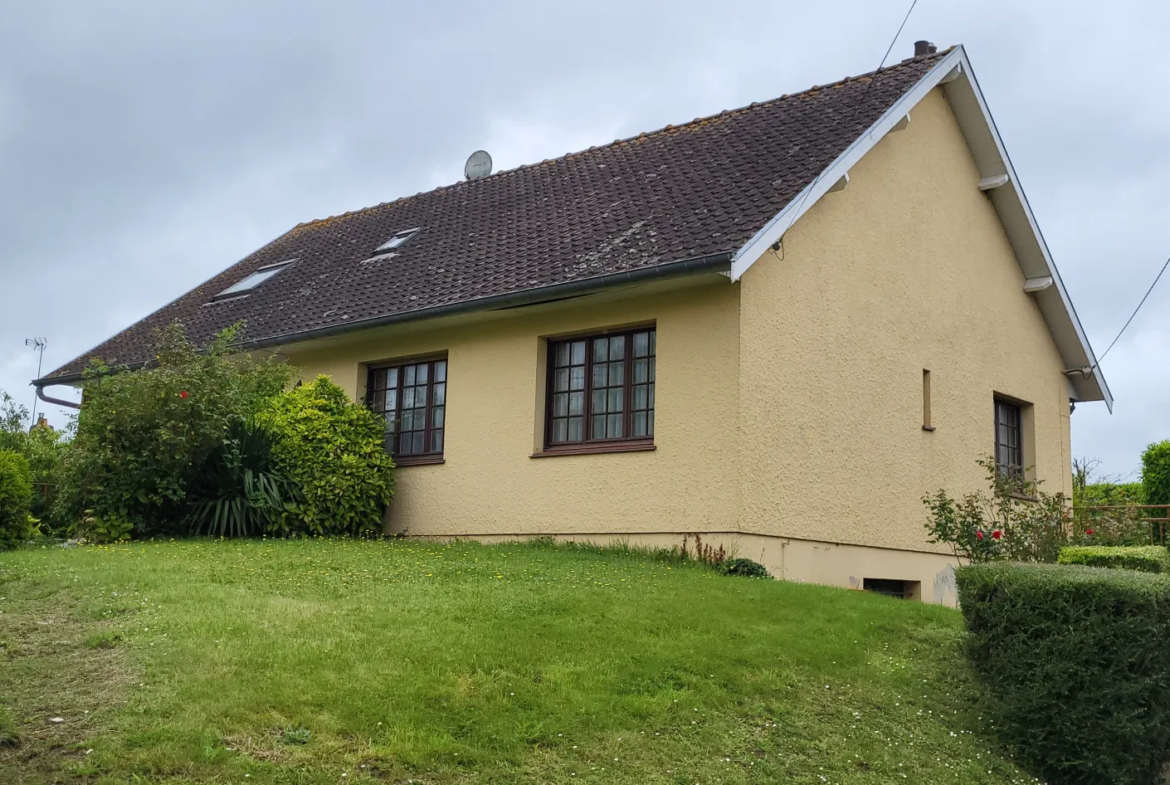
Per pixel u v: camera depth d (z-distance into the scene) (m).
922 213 15.09
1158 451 19.66
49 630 7.41
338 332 14.59
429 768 5.69
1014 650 7.59
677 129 16.83
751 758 6.45
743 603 9.23
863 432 13.42
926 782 6.63
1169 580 7.73
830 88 15.59
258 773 5.38
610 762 6.08
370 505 14.14
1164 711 7.38
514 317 13.63
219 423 13.11
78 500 13.17
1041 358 17.81
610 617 8.42
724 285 11.76
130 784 5.15
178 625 7.44
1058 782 7.28
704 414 11.74
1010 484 12.95
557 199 16.11
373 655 7.01
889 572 13.64
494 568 10.44
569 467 12.87
